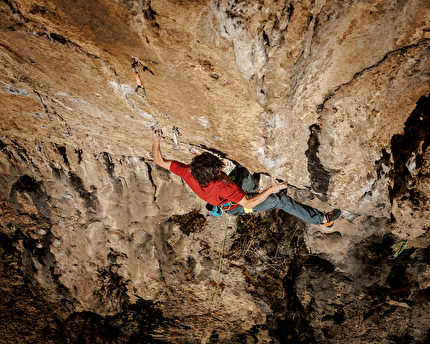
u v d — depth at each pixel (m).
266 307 5.14
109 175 4.49
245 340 5.25
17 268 5.20
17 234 5.01
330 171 2.99
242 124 2.73
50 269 5.20
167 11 1.68
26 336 5.02
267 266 5.03
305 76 2.07
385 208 3.27
